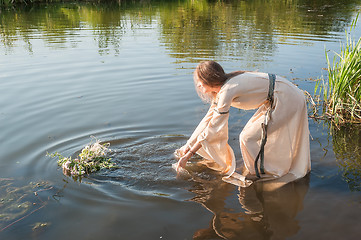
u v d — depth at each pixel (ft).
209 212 8.61
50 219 8.28
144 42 28.63
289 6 49.03
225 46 26.50
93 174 10.52
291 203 8.93
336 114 14.30
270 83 9.56
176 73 20.35
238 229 7.91
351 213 8.41
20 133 13.01
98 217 8.37
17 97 16.75
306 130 10.05
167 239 7.60
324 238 7.53
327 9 44.39
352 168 10.68
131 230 7.89
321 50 24.40
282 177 10.22
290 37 28.89
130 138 12.87
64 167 10.68
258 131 10.07
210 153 10.27
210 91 10.03
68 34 32.40
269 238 7.57
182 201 9.11
